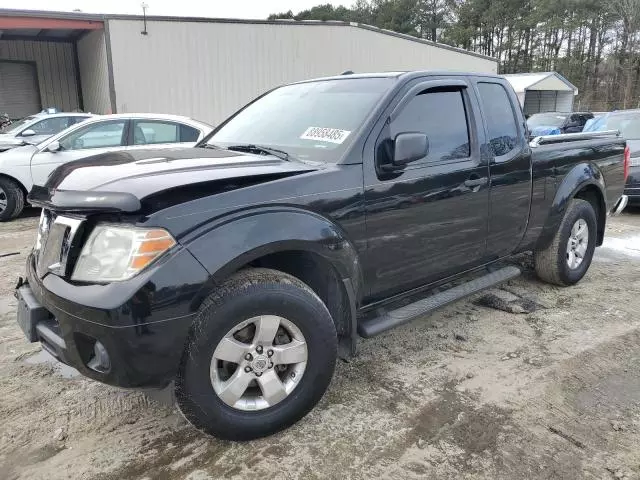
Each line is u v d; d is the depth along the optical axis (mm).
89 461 2602
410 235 3336
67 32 17234
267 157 3139
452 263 3746
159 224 2354
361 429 2859
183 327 2389
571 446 2721
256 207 2619
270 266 2992
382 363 3613
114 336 2275
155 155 3137
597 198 5289
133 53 15406
